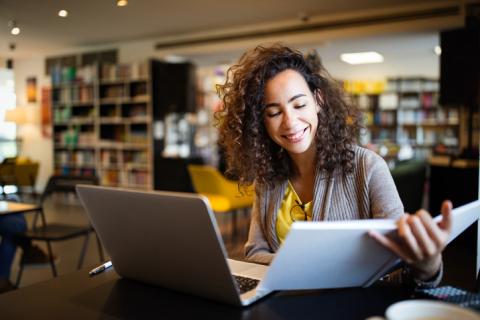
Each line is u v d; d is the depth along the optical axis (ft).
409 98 30.14
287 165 4.57
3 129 29.25
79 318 2.97
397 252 2.80
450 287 3.37
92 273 3.96
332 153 4.22
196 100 26.04
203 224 2.76
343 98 4.58
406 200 12.79
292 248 2.76
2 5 16.49
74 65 27.50
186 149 27.58
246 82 4.25
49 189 12.59
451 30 18.53
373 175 4.09
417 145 29.84
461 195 15.67
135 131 25.07
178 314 3.00
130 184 25.30
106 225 3.43
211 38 23.47
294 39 21.50
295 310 2.99
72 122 26.94
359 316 2.87
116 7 17.58
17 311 3.11
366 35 20.17
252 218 4.85
